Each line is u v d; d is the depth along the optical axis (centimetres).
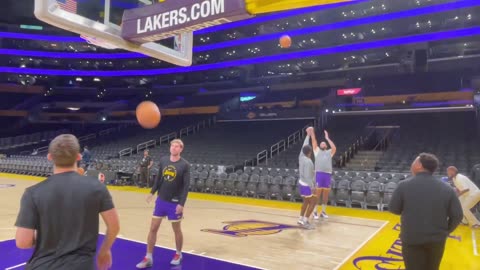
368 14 2398
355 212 873
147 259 428
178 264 440
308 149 673
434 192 292
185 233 608
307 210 679
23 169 1772
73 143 202
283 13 2547
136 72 3275
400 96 2319
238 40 2811
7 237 552
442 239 288
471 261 477
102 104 3281
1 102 3128
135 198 1034
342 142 1698
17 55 3170
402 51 2511
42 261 183
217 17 279
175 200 436
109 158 1959
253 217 769
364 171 1202
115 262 445
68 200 190
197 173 1234
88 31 319
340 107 2412
